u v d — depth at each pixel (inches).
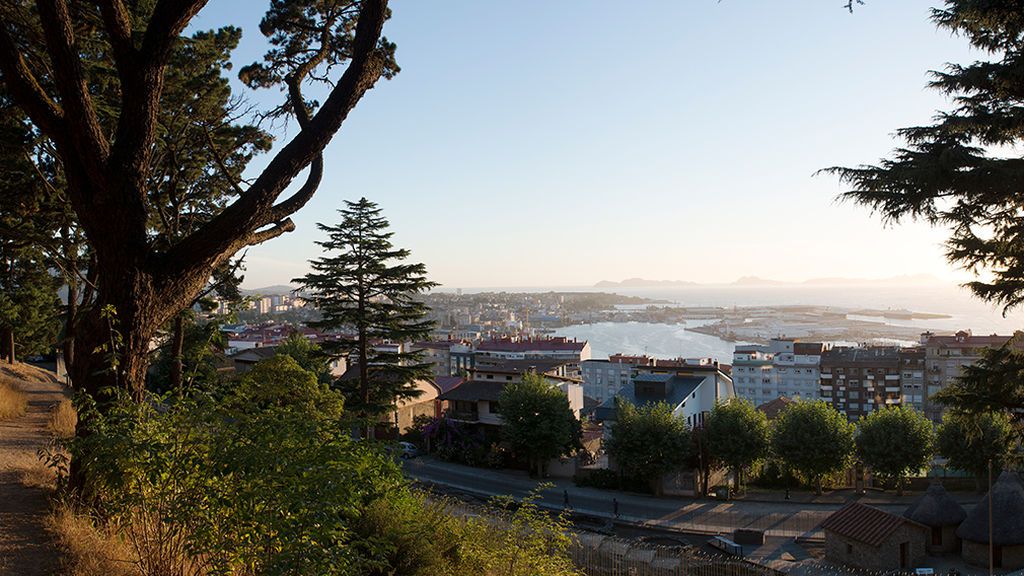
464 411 2144.4
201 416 257.4
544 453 1807.3
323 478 225.8
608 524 1466.5
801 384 4109.3
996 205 502.0
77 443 274.7
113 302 353.4
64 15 331.0
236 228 375.9
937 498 1325.0
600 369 4532.5
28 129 663.1
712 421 1793.8
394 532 336.8
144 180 362.9
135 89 350.9
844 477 1973.4
